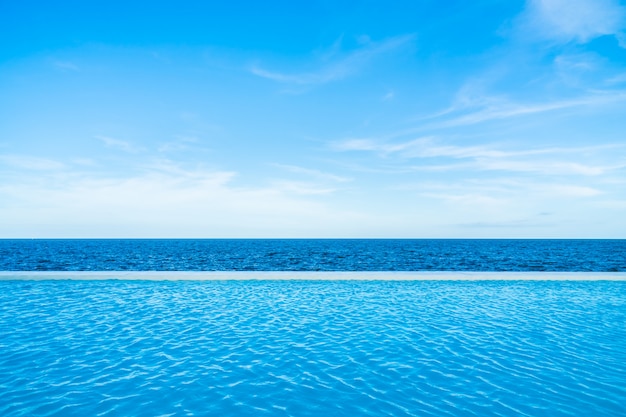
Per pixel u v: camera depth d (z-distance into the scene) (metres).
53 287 9.34
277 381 4.04
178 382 3.98
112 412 3.33
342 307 7.64
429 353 4.95
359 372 4.31
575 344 5.36
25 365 4.41
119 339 5.45
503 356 4.86
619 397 3.73
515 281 10.31
